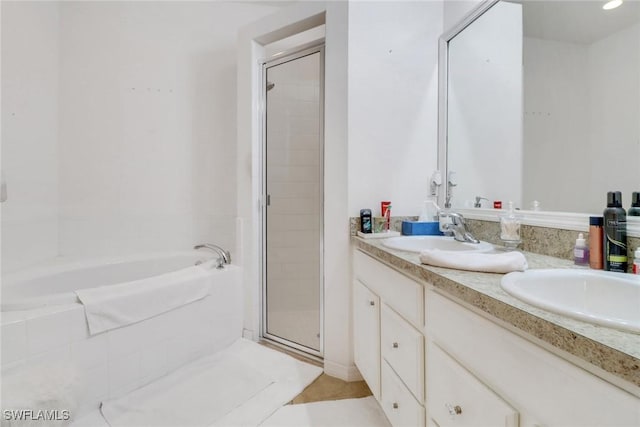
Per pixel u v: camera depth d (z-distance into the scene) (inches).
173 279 70.1
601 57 41.2
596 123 41.8
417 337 40.4
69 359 53.0
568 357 20.8
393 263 47.2
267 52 100.8
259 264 88.3
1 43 73.2
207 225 106.3
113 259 90.0
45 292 76.5
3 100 74.0
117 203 99.5
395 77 71.9
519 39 53.9
